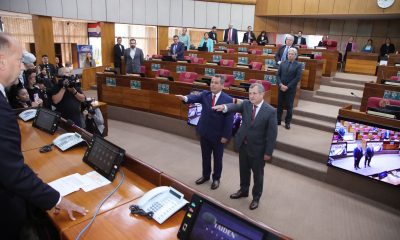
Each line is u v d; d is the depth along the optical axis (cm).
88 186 201
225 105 331
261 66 698
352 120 377
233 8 1265
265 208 344
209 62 795
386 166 360
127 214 173
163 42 1196
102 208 178
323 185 407
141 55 815
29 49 1048
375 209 357
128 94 627
